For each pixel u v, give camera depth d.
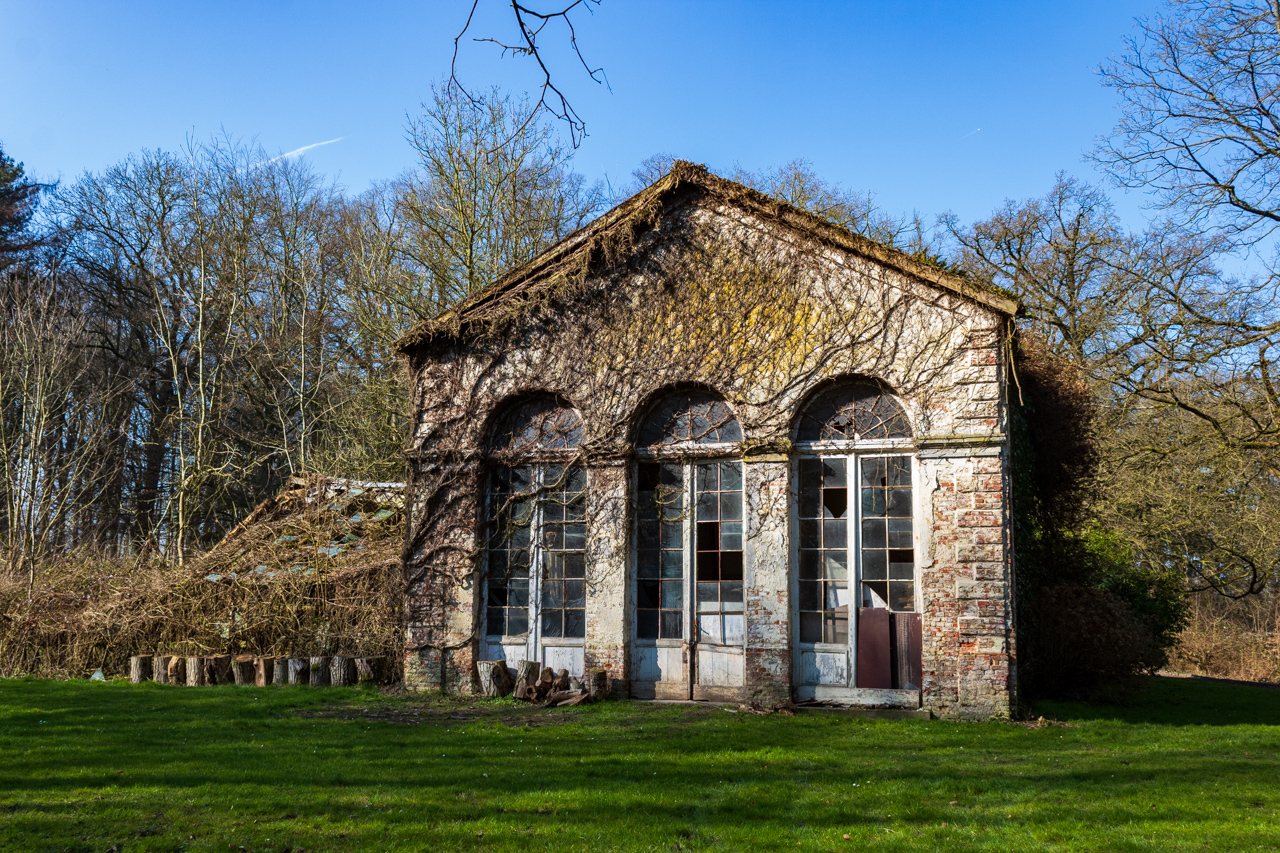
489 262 25.75
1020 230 26.22
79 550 20.91
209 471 24.34
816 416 12.72
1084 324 24.70
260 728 10.67
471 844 6.21
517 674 13.59
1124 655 12.76
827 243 12.75
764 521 12.47
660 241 13.65
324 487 19.91
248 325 30.08
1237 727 11.22
